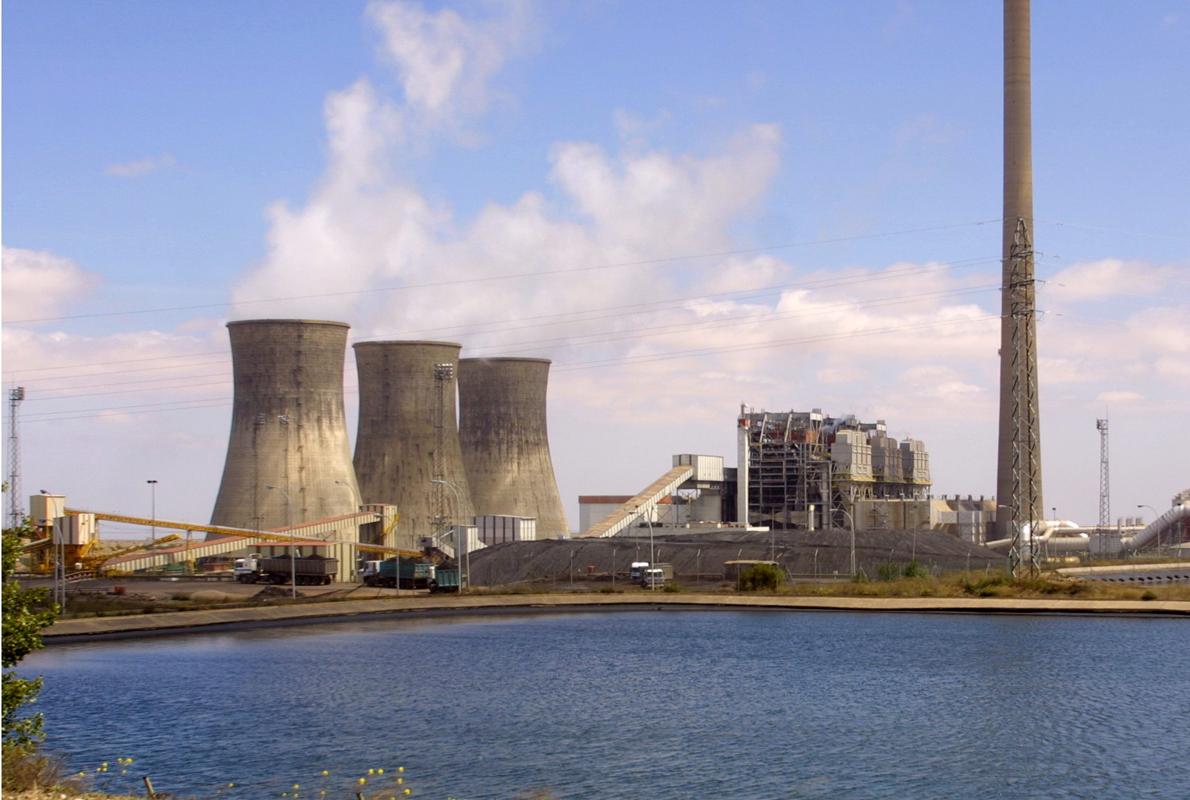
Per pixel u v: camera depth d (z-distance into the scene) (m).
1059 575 130.62
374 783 44.78
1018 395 123.38
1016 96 185.25
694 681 73.31
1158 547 199.25
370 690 69.31
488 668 79.62
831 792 43.69
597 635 102.75
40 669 79.06
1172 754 50.53
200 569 193.12
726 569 159.00
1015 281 118.56
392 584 155.62
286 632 106.12
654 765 48.22
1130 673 75.19
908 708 62.78
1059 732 55.59
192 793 43.09
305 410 194.00
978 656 84.44
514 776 46.16
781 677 74.81
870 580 149.12
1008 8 186.25
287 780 45.34
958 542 175.00
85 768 47.47
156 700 65.44
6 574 34.59
